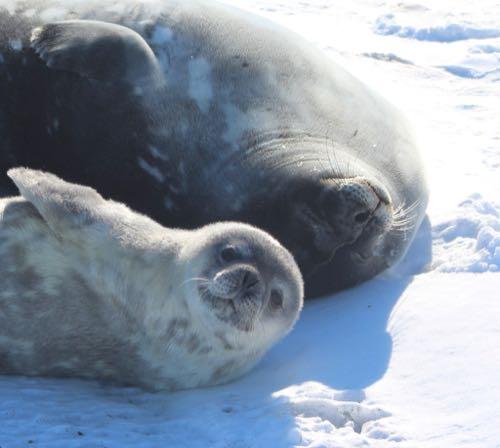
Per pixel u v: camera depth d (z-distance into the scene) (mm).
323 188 21500
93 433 16672
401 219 23344
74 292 18844
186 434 16875
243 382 19391
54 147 23922
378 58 41812
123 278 18875
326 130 23234
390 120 24984
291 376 19156
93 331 18953
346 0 54375
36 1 24516
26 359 19109
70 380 19375
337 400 17766
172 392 19094
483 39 46875
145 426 17219
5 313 18844
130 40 22609
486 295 20750
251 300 18203
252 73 23234
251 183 22219
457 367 18250
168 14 23734
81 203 19250
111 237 18969
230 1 51250
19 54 23906
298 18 49000
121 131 22922
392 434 16453
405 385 18047
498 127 33156
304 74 23828
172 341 18844
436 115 34250
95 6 24188
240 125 22688
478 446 15938
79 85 23062
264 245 19016
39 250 18984
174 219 23016
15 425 16828
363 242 21781
